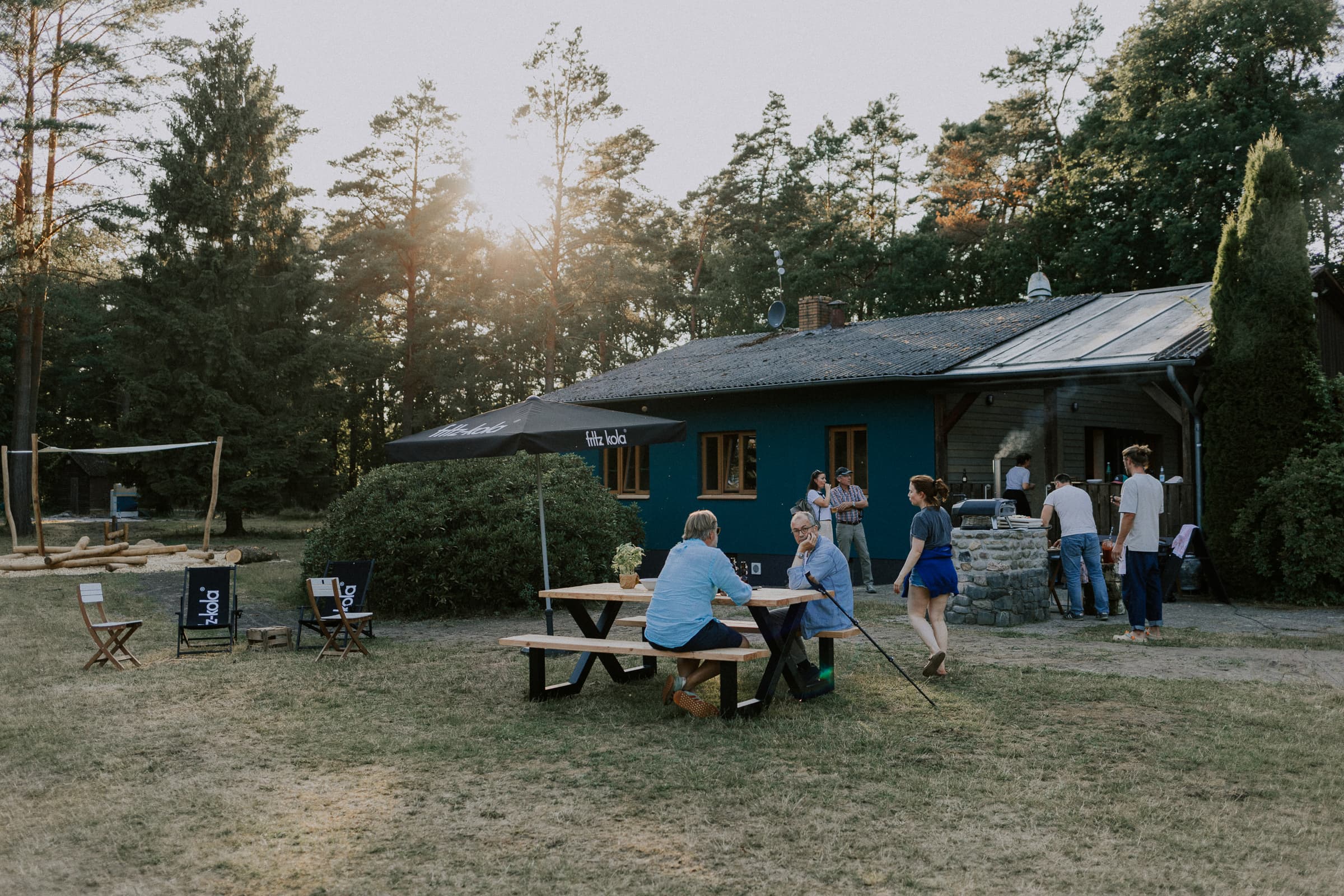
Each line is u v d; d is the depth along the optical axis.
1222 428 13.14
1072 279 34.25
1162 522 14.09
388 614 12.50
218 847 4.29
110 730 6.39
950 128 45.72
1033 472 17.80
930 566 7.69
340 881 3.90
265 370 31.75
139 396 29.05
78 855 4.21
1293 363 12.70
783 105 49.72
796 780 5.09
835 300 22.81
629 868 3.98
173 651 9.62
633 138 37.75
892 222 48.91
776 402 17.58
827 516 14.08
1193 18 29.94
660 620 6.54
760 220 47.62
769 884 3.80
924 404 15.59
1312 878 3.80
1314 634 9.76
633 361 49.56
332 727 6.41
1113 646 9.21
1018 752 5.52
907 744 5.72
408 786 5.12
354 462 48.59
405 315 44.19
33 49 26.92
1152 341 14.34
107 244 29.58
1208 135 28.52
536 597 12.55
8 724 6.56
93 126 27.20
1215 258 27.98
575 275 38.69
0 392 35.91
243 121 32.50
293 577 17.44
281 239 33.72
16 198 27.22
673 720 6.48
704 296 44.41
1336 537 11.84
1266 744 5.62
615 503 15.21
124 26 27.58
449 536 12.67
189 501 29.95
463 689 7.63
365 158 41.34
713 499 18.53
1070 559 11.35
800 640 7.34
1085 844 4.16
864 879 3.83
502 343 38.56
